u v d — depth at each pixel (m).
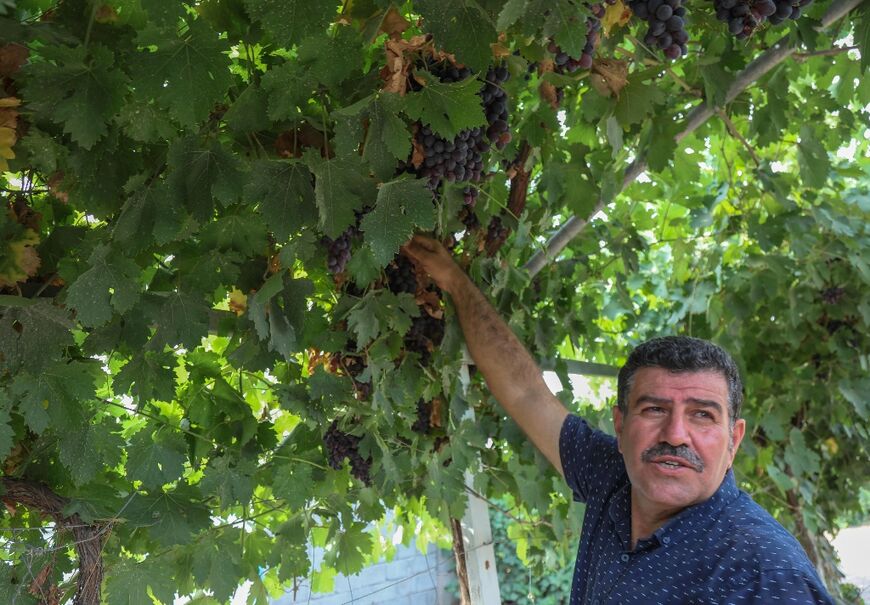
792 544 1.48
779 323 4.76
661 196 3.70
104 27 1.51
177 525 1.91
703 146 3.10
